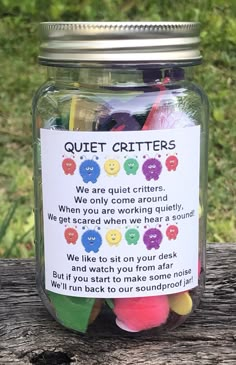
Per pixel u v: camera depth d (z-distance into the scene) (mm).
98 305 236
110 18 743
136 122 224
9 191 595
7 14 746
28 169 618
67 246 231
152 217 227
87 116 225
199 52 236
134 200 224
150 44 216
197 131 233
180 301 240
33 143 251
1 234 404
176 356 234
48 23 225
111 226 226
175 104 230
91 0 750
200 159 239
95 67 219
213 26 727
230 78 690
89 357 234
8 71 695
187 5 746
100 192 224
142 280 230
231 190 600
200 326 250
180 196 229
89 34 215
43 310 263
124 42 214
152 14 742
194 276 241
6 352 237
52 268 237
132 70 224
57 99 234
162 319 237
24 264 305
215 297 272
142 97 227
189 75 244
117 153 221
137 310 233
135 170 222
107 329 240
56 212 231
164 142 223
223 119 650
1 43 721
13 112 663
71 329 245
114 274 229
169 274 233
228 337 244
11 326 251
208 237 555
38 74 694
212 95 670
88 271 230
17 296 274
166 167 225
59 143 226
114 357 234
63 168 227
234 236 560
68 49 219
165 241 230
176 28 219
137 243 227
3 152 629
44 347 238
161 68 224
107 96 227
